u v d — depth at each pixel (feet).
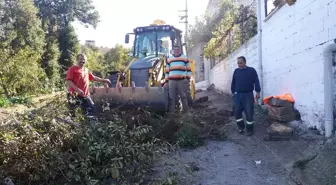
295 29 22.03
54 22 106.42
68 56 102.58
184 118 21.22
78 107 17.56
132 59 30.58
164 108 23.17
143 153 15.44
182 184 14.34
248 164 16.61
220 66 54.95
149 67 27.35
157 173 15.40
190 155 18.24
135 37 33.32
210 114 26.45
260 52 30.55
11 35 74.13
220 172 15.69
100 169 14.37
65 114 16.46
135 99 23.32
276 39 26.11
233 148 19.38
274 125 20.86
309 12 19.72
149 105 23.21
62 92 18.86
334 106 17.44
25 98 49.16
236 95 22.33
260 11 30.55
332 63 17.24
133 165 15.02
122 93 23.50
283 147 18.30
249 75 21.99
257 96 22.30
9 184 11.75
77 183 13.56
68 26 104.06
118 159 14.05
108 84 25.49
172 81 24.43
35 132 13.37
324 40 18.02
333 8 16.92
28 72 57.62
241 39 41.01
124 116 20.08
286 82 24.06
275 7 25.45
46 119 14.35
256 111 27.84
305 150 16.99
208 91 60.44
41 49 84.23
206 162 17.17
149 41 32.73
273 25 26.76
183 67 24.67
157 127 19.97
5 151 12.50
